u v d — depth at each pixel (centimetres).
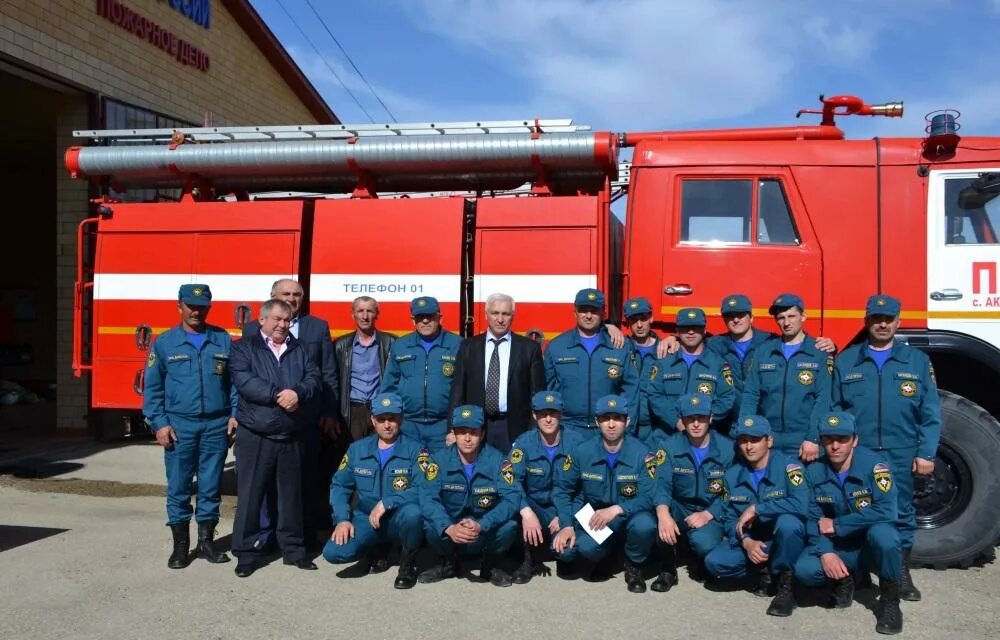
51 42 1002
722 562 480
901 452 489
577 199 634
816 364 512
